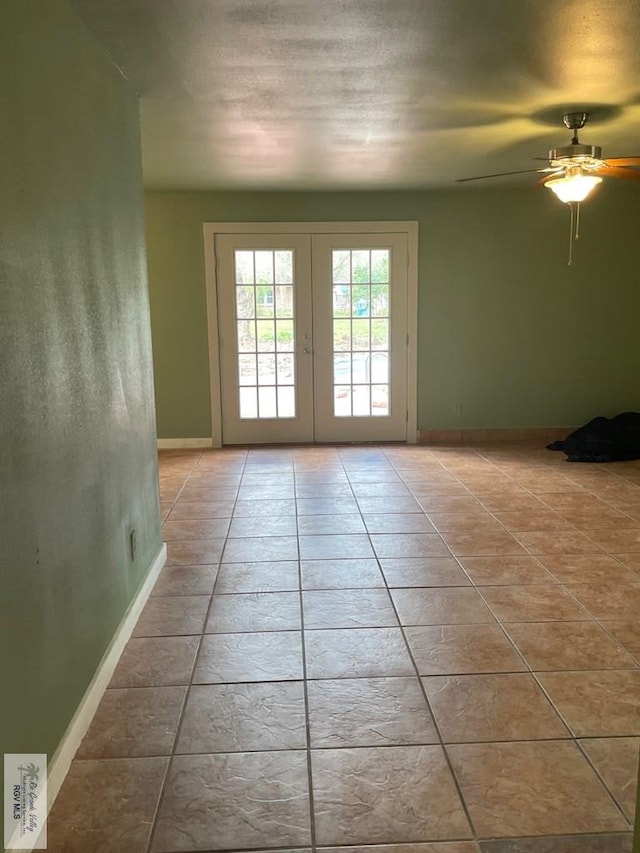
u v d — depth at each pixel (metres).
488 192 5.89
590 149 3.49
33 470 1.68
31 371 1.69
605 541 3.59
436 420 6.21
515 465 5.34
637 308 6.12
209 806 1.73
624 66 2.75
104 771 1.86
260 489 4.72
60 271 1.93
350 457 5.68
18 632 1.57
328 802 1.74
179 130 3.68
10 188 1.59
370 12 2.22
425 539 3.66
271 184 5.42
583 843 1.61
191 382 6.05
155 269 5.87
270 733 2.02
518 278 6.04
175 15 2.20
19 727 1.57
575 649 2.48
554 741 1.97
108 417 2.39
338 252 5.93
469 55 2.61
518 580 3.10
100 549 2.27
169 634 2.63
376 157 4.45
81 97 2.18
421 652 2.47
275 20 2.25
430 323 6.08
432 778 1.82
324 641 2.56
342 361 6.10
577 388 6.21
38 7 1.81
